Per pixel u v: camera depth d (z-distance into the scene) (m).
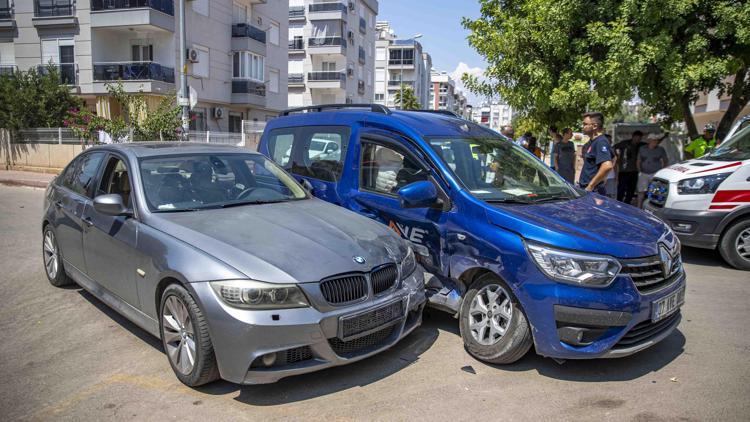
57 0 23.59
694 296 5.44
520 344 3.55
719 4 9.44
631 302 3.33
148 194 4.05
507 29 10.50
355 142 5.13
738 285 5.84
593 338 3.39
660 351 4.04
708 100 27.70
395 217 4.55
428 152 4.41
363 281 3.40
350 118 5.34
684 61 9.69
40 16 23.78
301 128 5.90
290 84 44.31
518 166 4.75
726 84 11.68
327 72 42.94
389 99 71.94
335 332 3.21
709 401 3.26
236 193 4.43
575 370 3.69
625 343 3.44
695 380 3.55
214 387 3.42
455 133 4.84
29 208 11.22
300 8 43.19
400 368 3.71
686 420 3.04
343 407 3.18
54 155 19.14
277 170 4.99
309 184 5.27
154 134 16.69
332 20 42.59
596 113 7.07
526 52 10.44
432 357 3.89
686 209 6.72
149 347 4.04
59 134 19.00
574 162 9.30
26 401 3.23
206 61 26.50
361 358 3.38
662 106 12.29
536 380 3.54
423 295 3.86
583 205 4.21
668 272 3.62
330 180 5.29
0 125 20.06
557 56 10.20
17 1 24.19
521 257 3.50
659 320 3.58
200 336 3.20
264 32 30.19
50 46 24.06
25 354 3.91
